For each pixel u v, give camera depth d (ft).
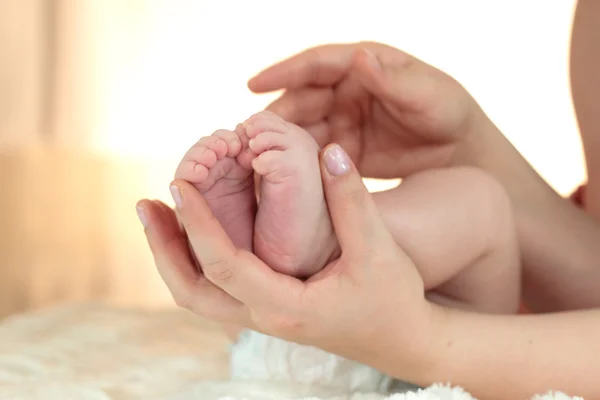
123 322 2.87
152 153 6.71
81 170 6.53
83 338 2.69
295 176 1.82
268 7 6.61
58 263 5.84
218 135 1.83
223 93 6.70
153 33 6.55
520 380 1.95
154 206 1.98
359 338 1.89
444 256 2.09
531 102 6.47
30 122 6.28
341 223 1.83
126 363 2.46
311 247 1.88
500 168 2.53
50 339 2.66
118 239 6.16
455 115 2.44
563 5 6.34
